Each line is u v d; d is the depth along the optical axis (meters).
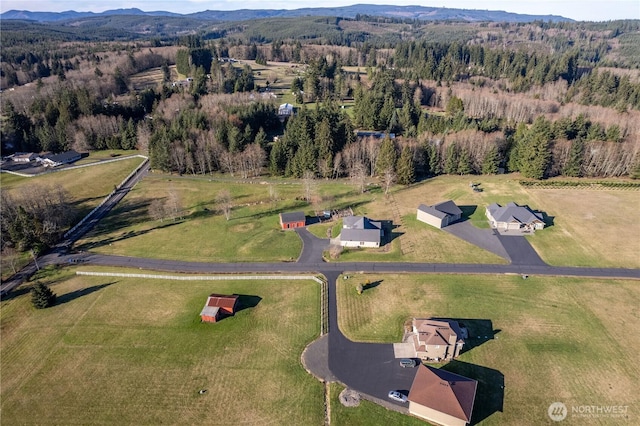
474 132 135.38
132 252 90.50
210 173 139.75
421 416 50.94
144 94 190.75
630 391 53.50
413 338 62.88
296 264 84.19
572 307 68.88
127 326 67.69
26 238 86.94
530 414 50.72
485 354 59.84
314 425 50.50
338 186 125.12
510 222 94.81
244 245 92.12
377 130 170.38
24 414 52.75
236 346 62.97
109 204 116.38
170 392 55.28
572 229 94.00
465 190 118.12
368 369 58.16
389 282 77.12
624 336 62.31
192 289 77.00
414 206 109.50
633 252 84.19
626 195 111.25
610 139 133.62
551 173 127.62
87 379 57.66
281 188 124.44
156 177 136.50
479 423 49.72
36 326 68.06
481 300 71.25
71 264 86.25
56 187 109.44
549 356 59.12
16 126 162.38
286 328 66.50
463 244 89.50
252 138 150.12
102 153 162.62
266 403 53.44
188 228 101.25
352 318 68.25
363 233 90.00
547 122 135.75
